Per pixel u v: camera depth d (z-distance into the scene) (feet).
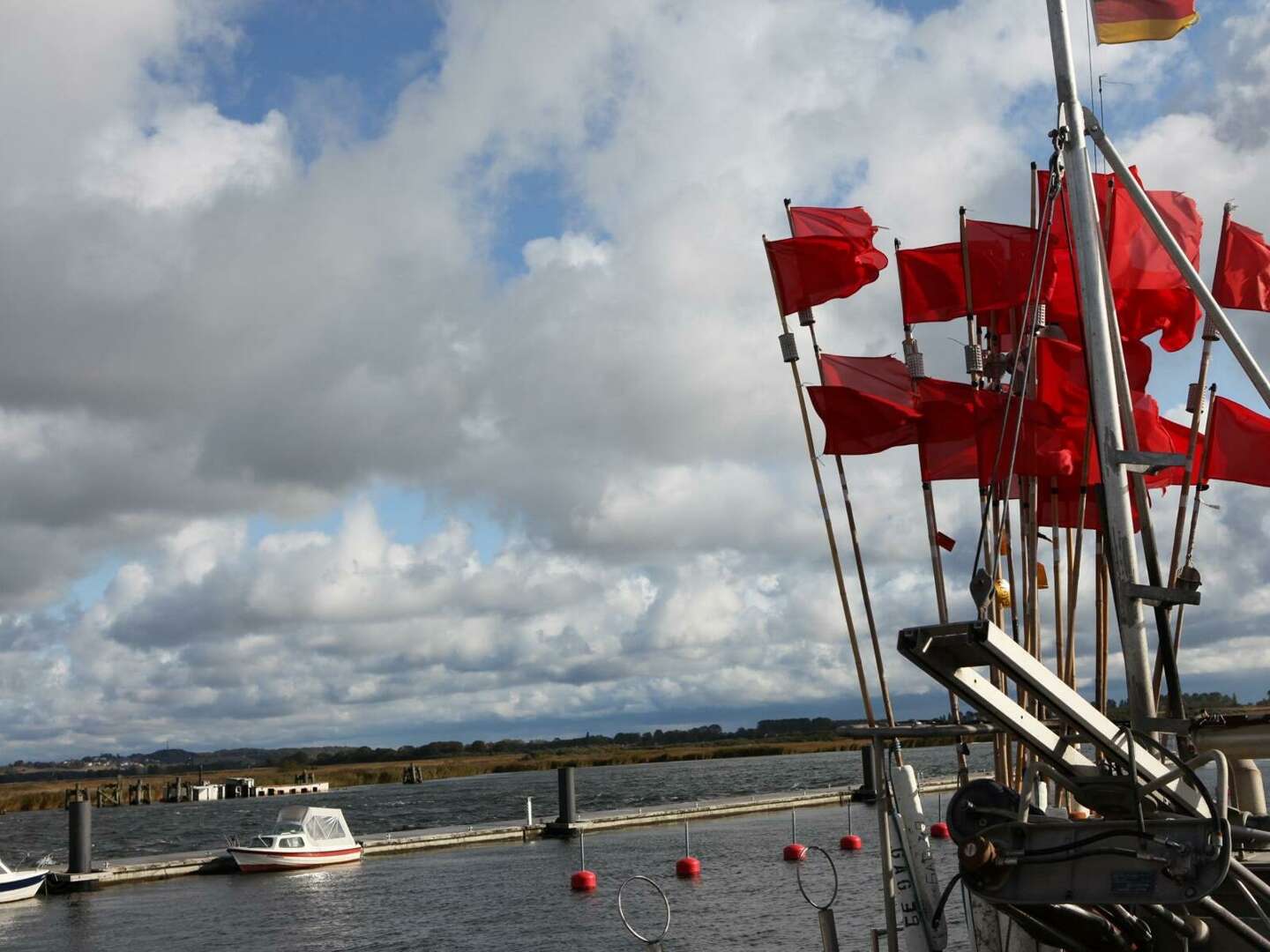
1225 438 49.21
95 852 276.21
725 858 181.16
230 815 437.58
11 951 132.77
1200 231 50.26
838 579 40.96
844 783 433.89
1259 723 29.76
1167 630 31.89
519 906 146.41
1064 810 37.11
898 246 48.80
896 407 45.80
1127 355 51.03
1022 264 47.42
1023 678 27.30
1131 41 41.98
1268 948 27.53
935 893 31.71
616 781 591.78
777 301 47.70
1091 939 30.76
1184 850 25.38
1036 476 44.09
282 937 135.13
